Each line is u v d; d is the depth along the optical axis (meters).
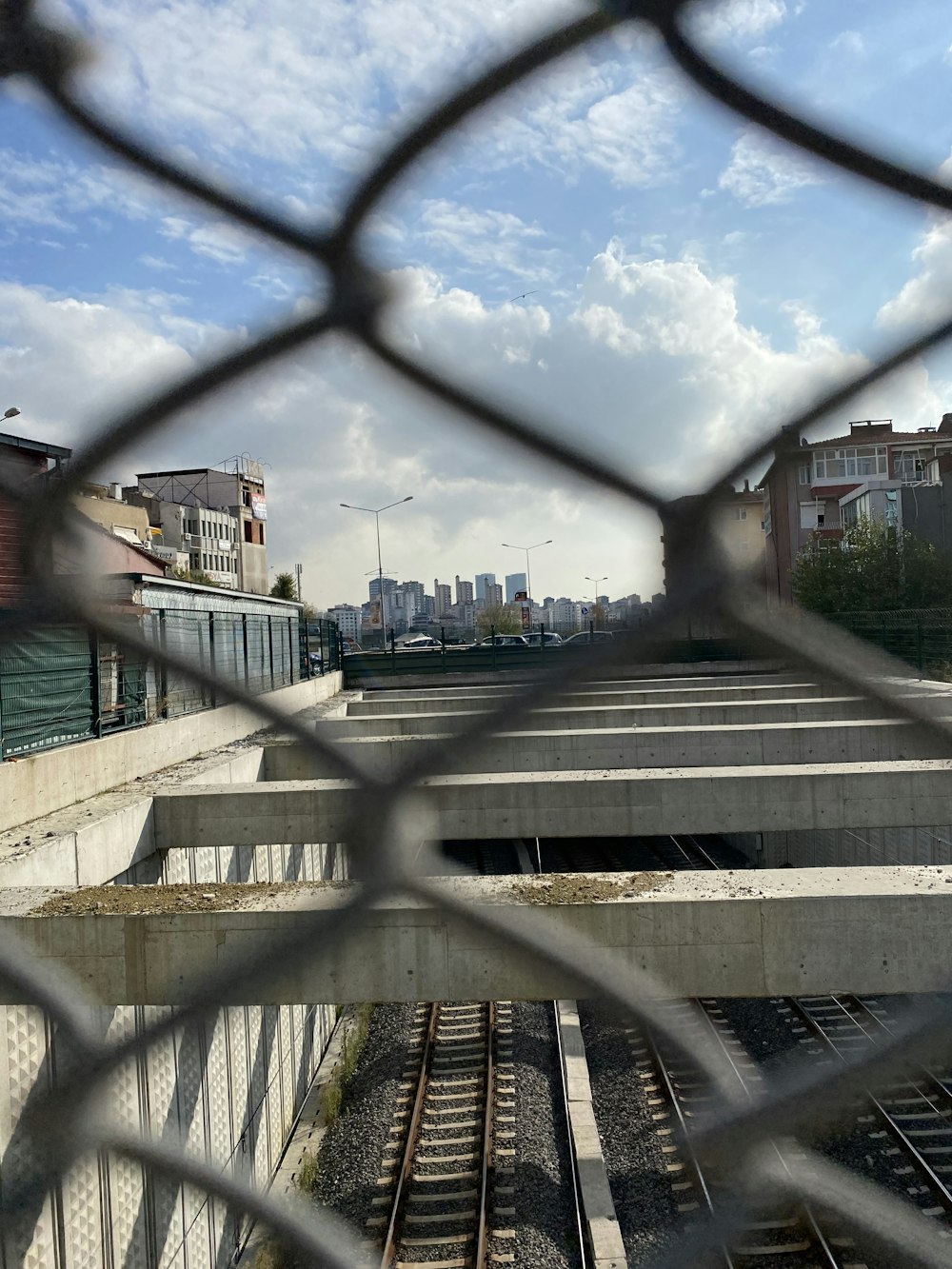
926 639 18.09
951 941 5.62
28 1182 4.99
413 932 5.40
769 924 5.64
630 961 5.62
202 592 14.73
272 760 13.89
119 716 10.77
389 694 23.88
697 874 6.23
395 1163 9.28
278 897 5.86
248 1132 9.09
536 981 5.34
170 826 9.52
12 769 7.80
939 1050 2.46
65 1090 2.63
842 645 2.12
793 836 18.45
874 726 12.41
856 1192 2.99
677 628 1.78
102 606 1.75
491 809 9.79
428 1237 8.07
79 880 7.62
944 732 2.24
